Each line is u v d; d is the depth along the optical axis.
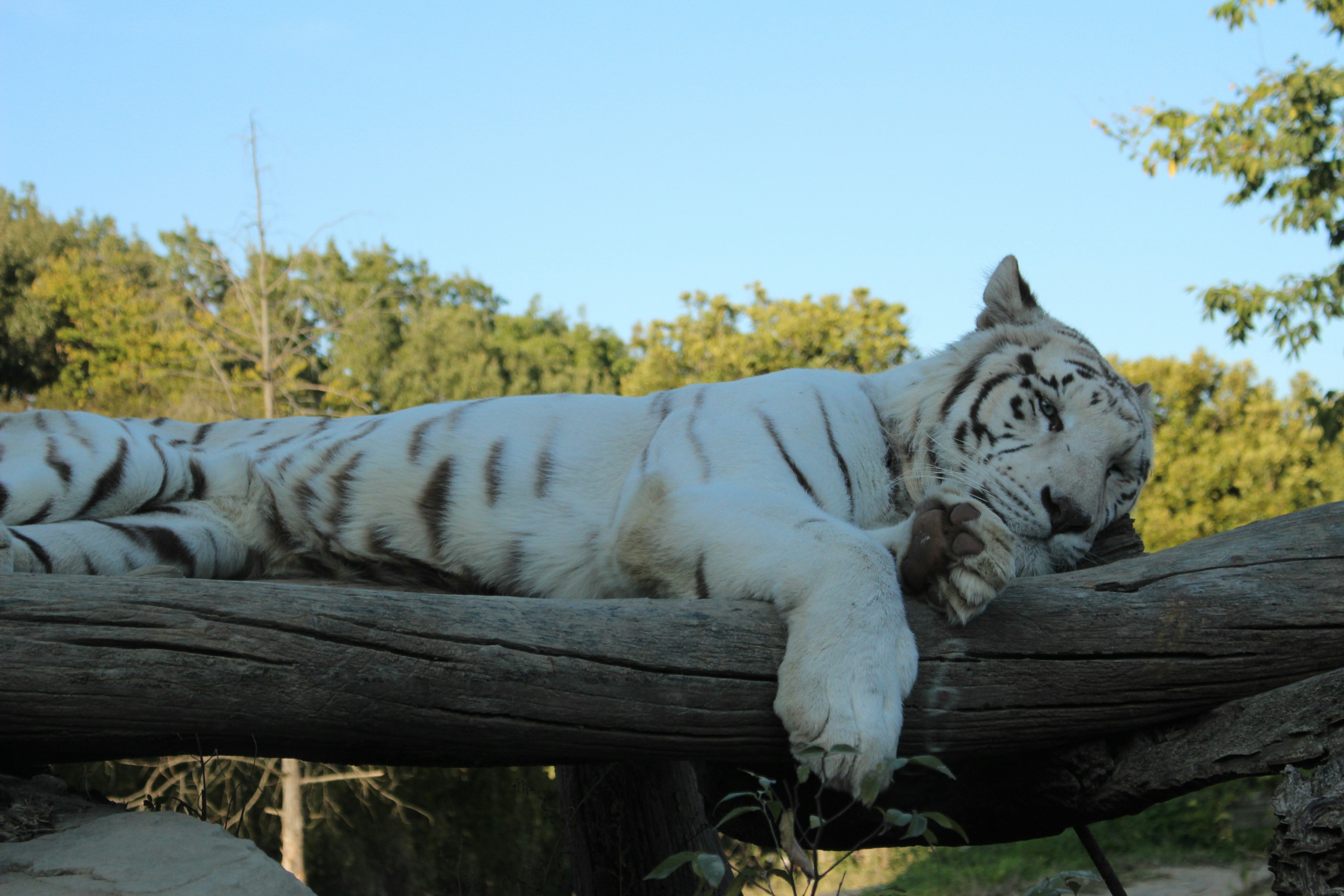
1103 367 3.44
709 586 2.67
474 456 3.34
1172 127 10.59
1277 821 2.31
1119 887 3.18
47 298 19.95
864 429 3.35
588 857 4.67
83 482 3.11
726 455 3.04
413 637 2.16
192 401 12.42
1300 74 10.24
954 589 2.46
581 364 28.08
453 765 2.39
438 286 24.30
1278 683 2.67
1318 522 2.89
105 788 7.00
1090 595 2.68
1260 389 17.27
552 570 3.25
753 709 2.38
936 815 2.07
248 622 2.05
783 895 7.46
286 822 8.21
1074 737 2.68
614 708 2.30
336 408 15.04
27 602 1.96
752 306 18.16
